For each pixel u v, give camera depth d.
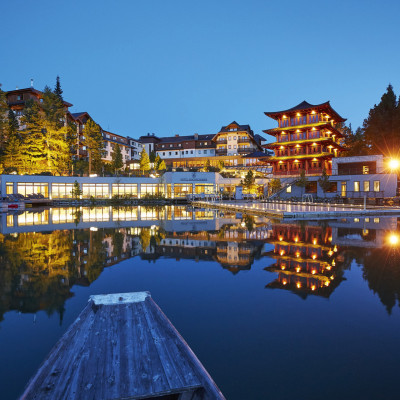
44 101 51.12
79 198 49.31
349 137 71.00
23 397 2.57
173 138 91.88
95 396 2.64
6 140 51.69
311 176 47.59
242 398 3.15
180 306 5.83
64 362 3.20
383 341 4.40
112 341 3.68
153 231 16.30
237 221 21.42
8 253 10.83
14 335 4.71
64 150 51.91
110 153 74.62
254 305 5.84
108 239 13.71
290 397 3.16
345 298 6.15
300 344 4.32
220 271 8.37
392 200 36.69
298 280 7.45
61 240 13.48
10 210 34.38
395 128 50.62
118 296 5.18
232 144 78.19
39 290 6.86
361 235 14.35
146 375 2.97
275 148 54.78
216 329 4.81
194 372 3.03
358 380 3.48
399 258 9.59
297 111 52.09
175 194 55.66
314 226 18.03
